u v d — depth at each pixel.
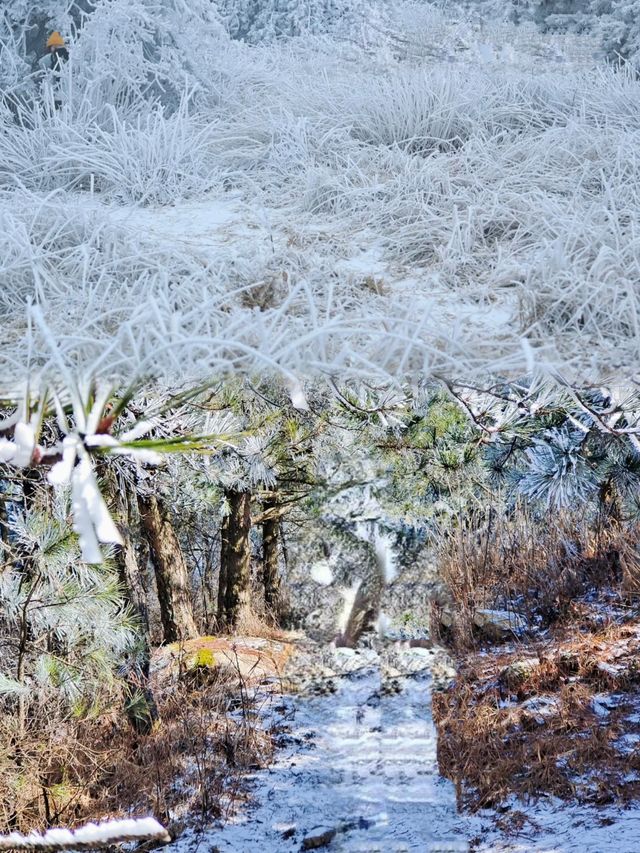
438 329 2.99
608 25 9.48
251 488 5.93
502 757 4.64
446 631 6.35
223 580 7.76
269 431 5.14
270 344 2.57
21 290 3.60
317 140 5.66
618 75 6.80
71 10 7.11
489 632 6.34
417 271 3.96
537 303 3.33
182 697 5.44
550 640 6.12
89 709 4.42
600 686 5.40
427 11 11.25
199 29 7.02
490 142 5.35
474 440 5.01
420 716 2.97
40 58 6.87
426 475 4.48
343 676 3.00
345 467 3.02
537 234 4.21
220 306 3.25
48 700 4.26
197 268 3.61
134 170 5.31
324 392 3.67
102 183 5.41
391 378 2.51
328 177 4.95
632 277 3.64
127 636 4.43
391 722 2.97
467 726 4.97
